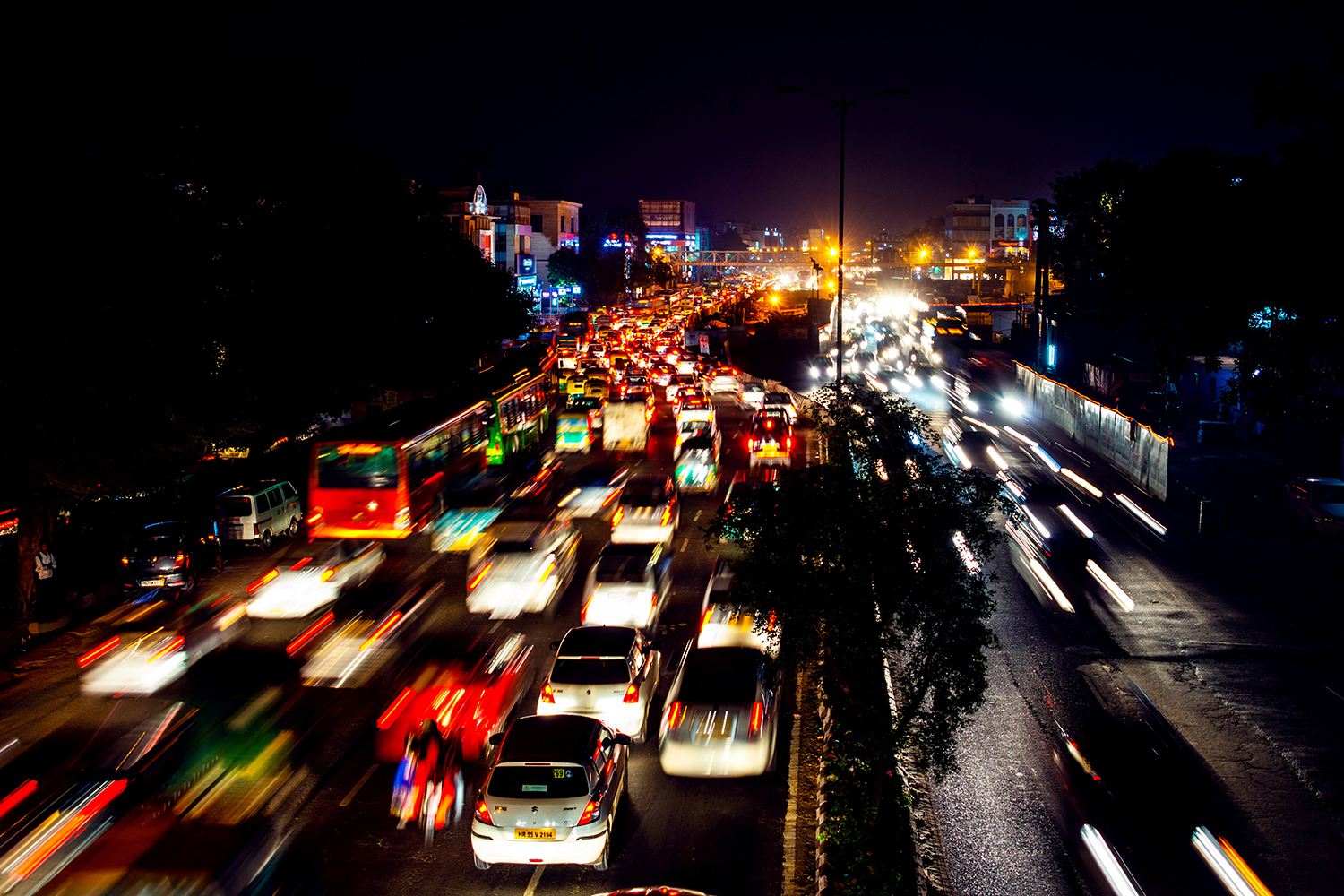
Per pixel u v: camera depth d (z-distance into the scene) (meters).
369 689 18.42
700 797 14.36
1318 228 21.16
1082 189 82.00
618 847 12.96
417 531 31.14
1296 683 19.14
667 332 112.94
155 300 24.14
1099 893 12.19
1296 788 14.99
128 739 16.27
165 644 20.27
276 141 31.47
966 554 27.70
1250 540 30.42
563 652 16.53
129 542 25.36
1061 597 24.58
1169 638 21.66
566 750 12.48
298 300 33.31
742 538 13.04
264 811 13.89
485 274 59.38
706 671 15.62
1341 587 25.47
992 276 166.75
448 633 21.50
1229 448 46.66
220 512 29.66
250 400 30.58
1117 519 33.34
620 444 47.31
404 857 12.74
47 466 21.84
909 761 15.66
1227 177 22.80
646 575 21.48
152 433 23.86
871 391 14.70
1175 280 23.23
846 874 11.87
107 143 23.52
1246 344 23.98
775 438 40.56
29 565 23.20
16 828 13.05
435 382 51.50
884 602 12.24
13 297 21.22
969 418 58.25
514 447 44.41
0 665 20.61
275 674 19.36
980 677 12.37
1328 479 32.72
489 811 12.04
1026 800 14.53
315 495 27.95
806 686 18.52
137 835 13.09
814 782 14.79
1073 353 68.19
